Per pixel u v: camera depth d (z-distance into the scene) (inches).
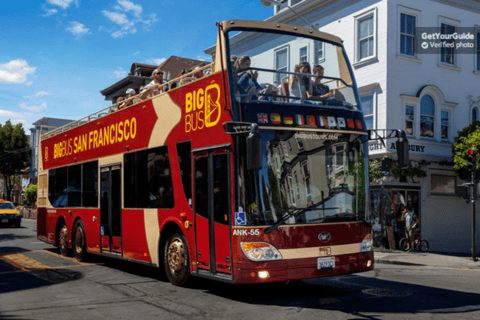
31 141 2891.2
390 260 618.5
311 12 933.2
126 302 299.0
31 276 410.3
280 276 274.5
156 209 371.2
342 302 297.4
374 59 812.6
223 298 310.3
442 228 848.3
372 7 818.2
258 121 286.8
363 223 305.9
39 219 636.7
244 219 277.7
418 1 841.5
